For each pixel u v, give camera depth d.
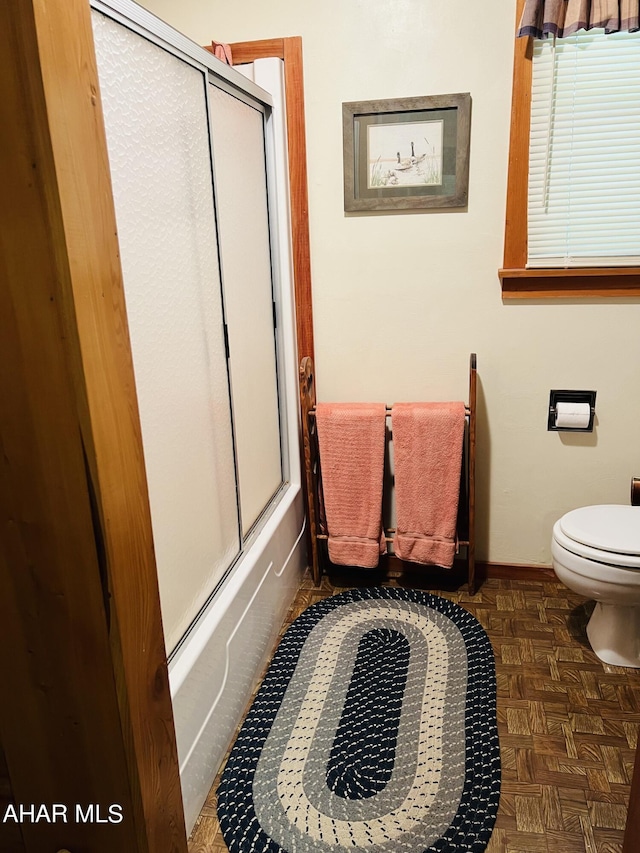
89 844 1.06
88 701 0.95
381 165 2.19
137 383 1.27
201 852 1.44
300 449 2.50
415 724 1.77
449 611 2.30
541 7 1.84
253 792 1.58
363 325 2.38
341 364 2.44
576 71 1.98
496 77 2.05
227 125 1.78
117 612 0.90
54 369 0.79
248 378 2.02
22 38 0.68
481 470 2.44
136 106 1.23
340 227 2.29
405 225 2.24
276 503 2.33
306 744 1.71
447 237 2.23
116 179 1.17
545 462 2.38
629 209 2.07
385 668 2.01
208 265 1.62
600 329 2.21
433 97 2.09
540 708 1.82
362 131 2.17
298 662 2.05
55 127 0.72
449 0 2.01
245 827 1.49
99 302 0.82
